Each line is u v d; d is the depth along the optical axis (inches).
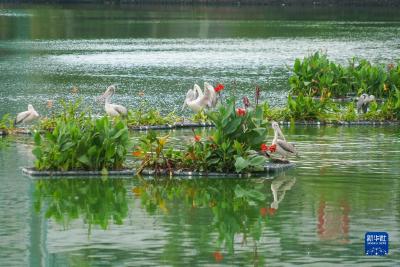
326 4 4082.2
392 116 956.6
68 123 683.4
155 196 611.5
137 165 698.8
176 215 560.1
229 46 2069.4
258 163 666.8
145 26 2719.0
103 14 3314.5
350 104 967.0
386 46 2038.6
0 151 770.2
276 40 2240.4
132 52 1888.5
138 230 524.4
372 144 807.7
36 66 1572.3
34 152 677.9
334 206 575.2
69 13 3351.4
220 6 4005.9
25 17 3075.8
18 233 517.7
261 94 1211.2
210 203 591.8
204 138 723.4
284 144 701.3
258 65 1626.5
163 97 1168.8
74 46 2039.9
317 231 518.3
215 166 676.7
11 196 609.0
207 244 495.2
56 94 1186.6
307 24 2871.6
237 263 462.0
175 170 679.1
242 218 550.0
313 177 663.1
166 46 2064.5
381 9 3833.7
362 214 553.9
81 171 674.2
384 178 656.4
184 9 3725.4
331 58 1748.3
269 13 3481.8
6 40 2217.0
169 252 480.4
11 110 1032.2
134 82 1338.6
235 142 674.2
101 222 543.5
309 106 944.3
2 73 1449.3
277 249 486.0
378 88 1167.0
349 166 702.5
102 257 471.8
